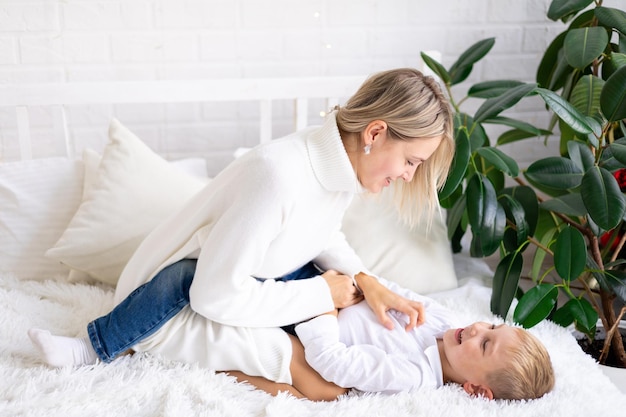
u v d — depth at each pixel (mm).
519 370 1292
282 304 1325
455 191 1908
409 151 1233
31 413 1175
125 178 1736
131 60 2070
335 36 2146
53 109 1871
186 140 2188
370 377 1298
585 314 1589
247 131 2211
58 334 1488
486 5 2189
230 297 1260
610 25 1752
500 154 1720
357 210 1871
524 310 1581
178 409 1213
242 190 1229
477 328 1370
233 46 2107
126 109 2119
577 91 1735
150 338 1347
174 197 1760
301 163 1257
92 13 2002
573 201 1693
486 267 2021
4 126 2061
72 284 1730
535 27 2238
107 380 1284
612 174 1572
